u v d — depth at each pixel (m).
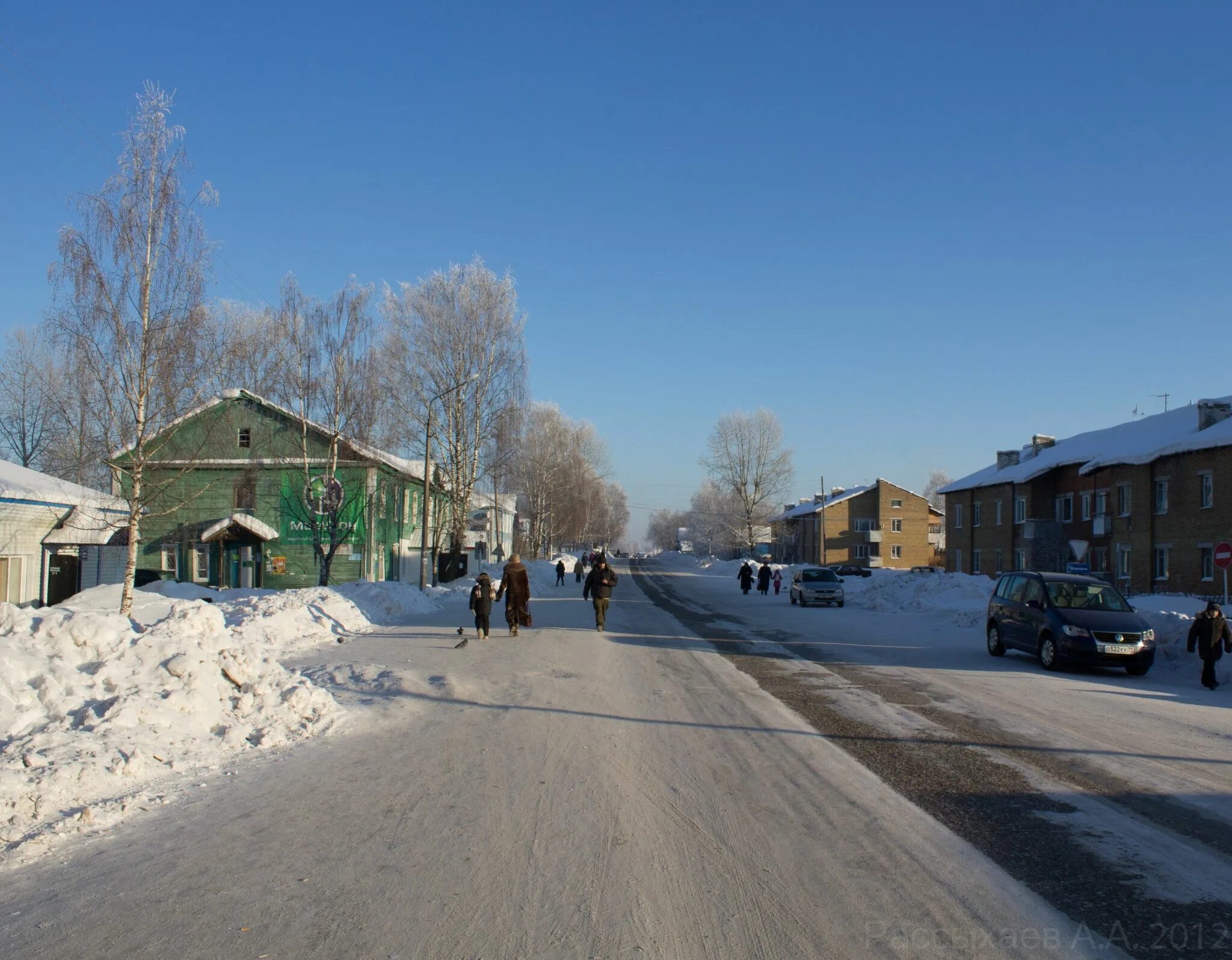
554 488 66.62
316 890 4.91
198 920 4.51
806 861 5.38
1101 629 14.34
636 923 4.46
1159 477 37.44
